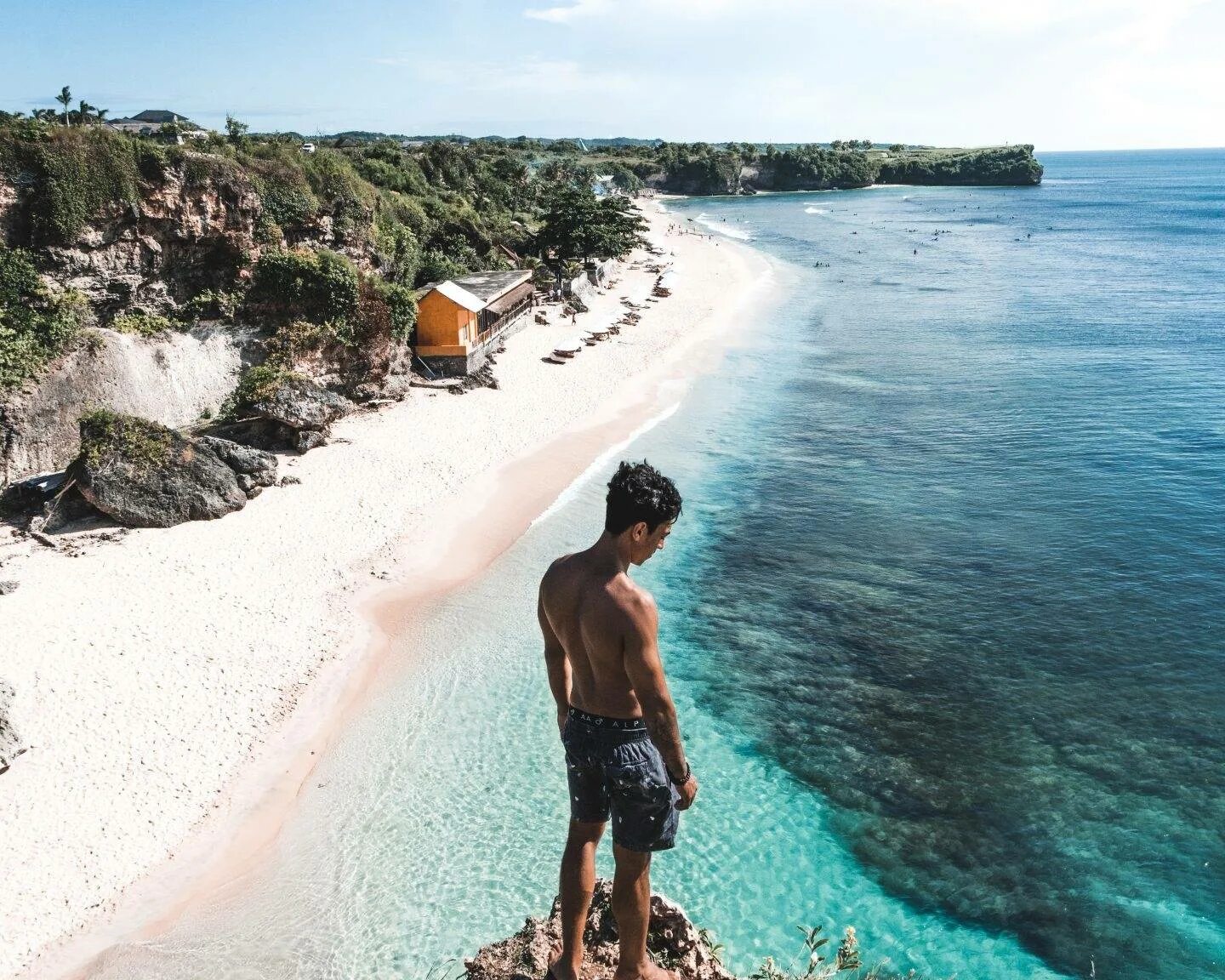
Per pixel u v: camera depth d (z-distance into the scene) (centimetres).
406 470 3931
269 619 2725
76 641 2508
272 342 4366
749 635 2719
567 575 420
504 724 2288
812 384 5741
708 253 11806
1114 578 2994
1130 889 1733
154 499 3244
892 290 9256
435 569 3127
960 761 2122
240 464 3559
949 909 1706
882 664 2538
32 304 3547
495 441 4409
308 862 1852
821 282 9762
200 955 1636
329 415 4184
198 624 2661
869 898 1739
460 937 1664
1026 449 4369
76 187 3641
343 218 4978
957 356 6419
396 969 1602
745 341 6938
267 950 1647
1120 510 3562
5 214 3509
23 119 3603
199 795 2027
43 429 3466
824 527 3512
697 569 3172
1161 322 7288
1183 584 2938
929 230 15462
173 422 3984
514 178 13550
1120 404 5041
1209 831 1866
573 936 460
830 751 2169
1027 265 10919
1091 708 2298
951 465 4194
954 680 2448
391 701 2384
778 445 4553
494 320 5928
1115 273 10125
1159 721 2236
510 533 3441
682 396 5422
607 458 4303
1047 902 1711
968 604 2867
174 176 3953
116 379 3750
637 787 416
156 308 4053
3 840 1844
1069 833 1881
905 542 3359
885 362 6303
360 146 12100
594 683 422
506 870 1819
